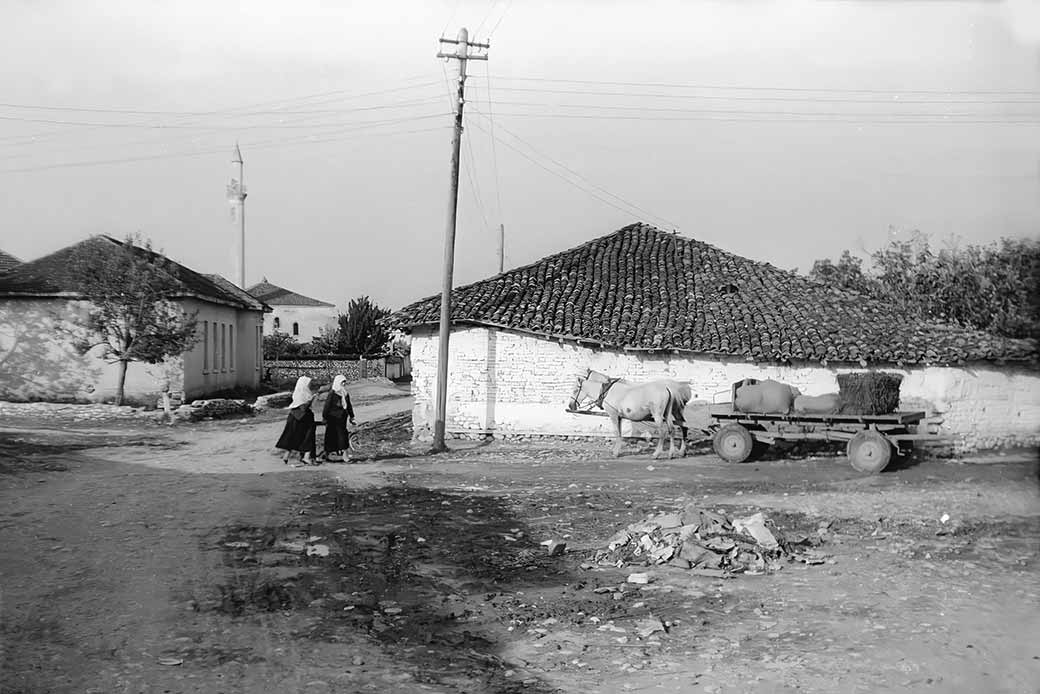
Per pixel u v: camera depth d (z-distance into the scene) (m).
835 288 28.78
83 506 14.32
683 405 22.66
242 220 67.75
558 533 12.94
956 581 10.18
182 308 35.81
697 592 9.77
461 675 7.12
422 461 21.59
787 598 9.51
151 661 7.24
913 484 17.73
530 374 25.41
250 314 46.72
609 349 25.09
